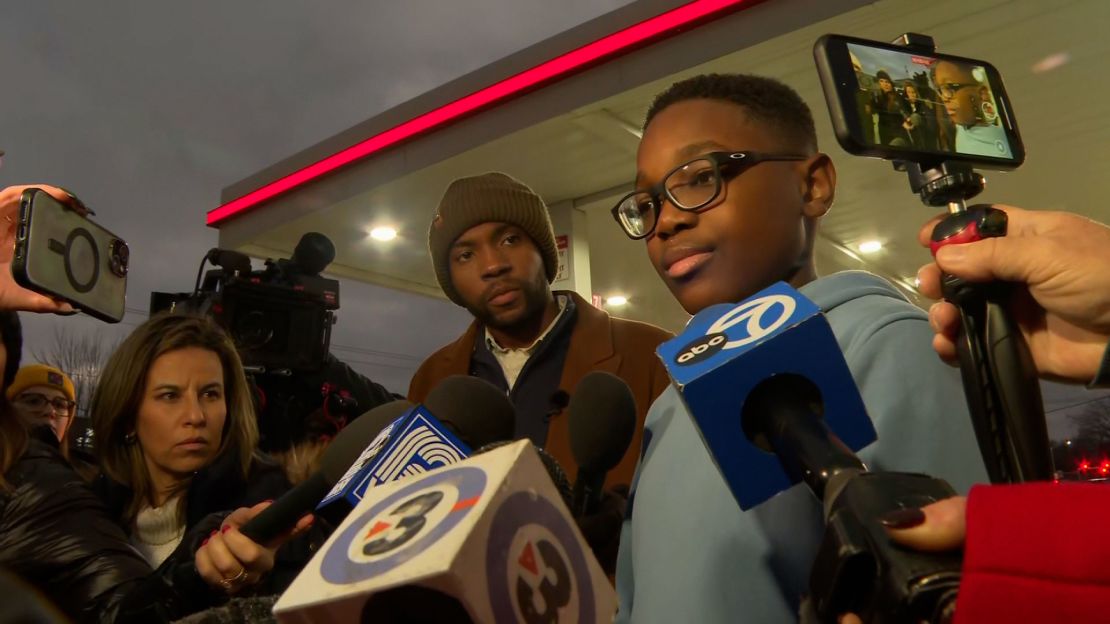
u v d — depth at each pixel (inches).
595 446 39.8
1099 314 28.0
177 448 80.4
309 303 119.2
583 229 219.0
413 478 25.0
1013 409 27.6
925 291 31.8
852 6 133.5
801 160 46.0
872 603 18.0
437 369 94.7
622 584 41.9
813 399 26.3
